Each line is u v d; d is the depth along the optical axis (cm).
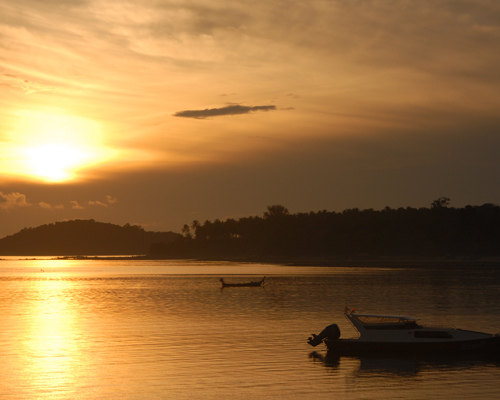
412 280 12425
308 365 3269
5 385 2847
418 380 2956
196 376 3017
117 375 3033
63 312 5891
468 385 2870
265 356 3503
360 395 2705
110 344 3900
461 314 5728
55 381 2922
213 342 3984
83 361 3356
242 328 4681
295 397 2670
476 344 3525
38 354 3556
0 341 4025
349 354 3553
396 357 3462
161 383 2888
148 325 4862
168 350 3688
